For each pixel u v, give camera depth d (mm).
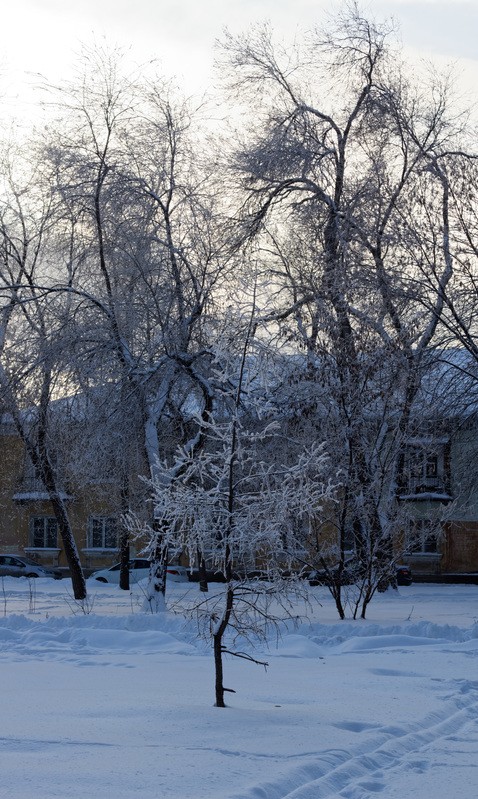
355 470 22062
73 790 6582
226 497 10805
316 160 32438
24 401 29016
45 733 8734
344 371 24359
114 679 12953
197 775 7102
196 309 26312
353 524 22719
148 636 17719
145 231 27078
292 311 26516
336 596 22328
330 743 8445
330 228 31703
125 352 26812
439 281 28234
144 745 8227
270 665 14742
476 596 32719
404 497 28375
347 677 13266
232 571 10953
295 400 24438
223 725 9219
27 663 14930
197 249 27062
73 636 17906
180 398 28828
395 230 28500
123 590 39562
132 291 27062
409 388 26906
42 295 27391
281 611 24406
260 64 33688
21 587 41219
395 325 28266
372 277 28422
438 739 8977
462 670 14086
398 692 11828
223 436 10891
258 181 32531
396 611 25281
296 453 23297
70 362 26766
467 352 32812
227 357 11609
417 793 6859
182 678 13125
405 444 26141
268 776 7109
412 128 32219
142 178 27359
